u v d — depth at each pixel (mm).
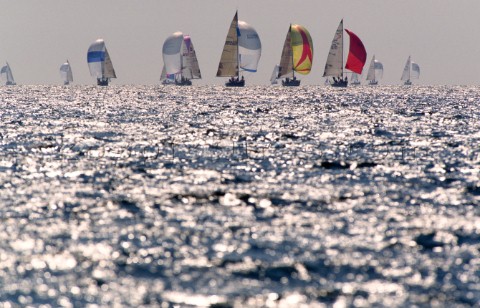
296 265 70688
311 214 92250
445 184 115125
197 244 77750
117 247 76562
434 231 82562
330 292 64125
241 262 71688
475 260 71625
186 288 65125
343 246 76812
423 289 64375
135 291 64375
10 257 73188
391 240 78938
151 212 93625
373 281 66438
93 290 64625
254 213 92938
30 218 89938
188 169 133000
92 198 103188
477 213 92500
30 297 62906
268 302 62250
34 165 139000
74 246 77062
